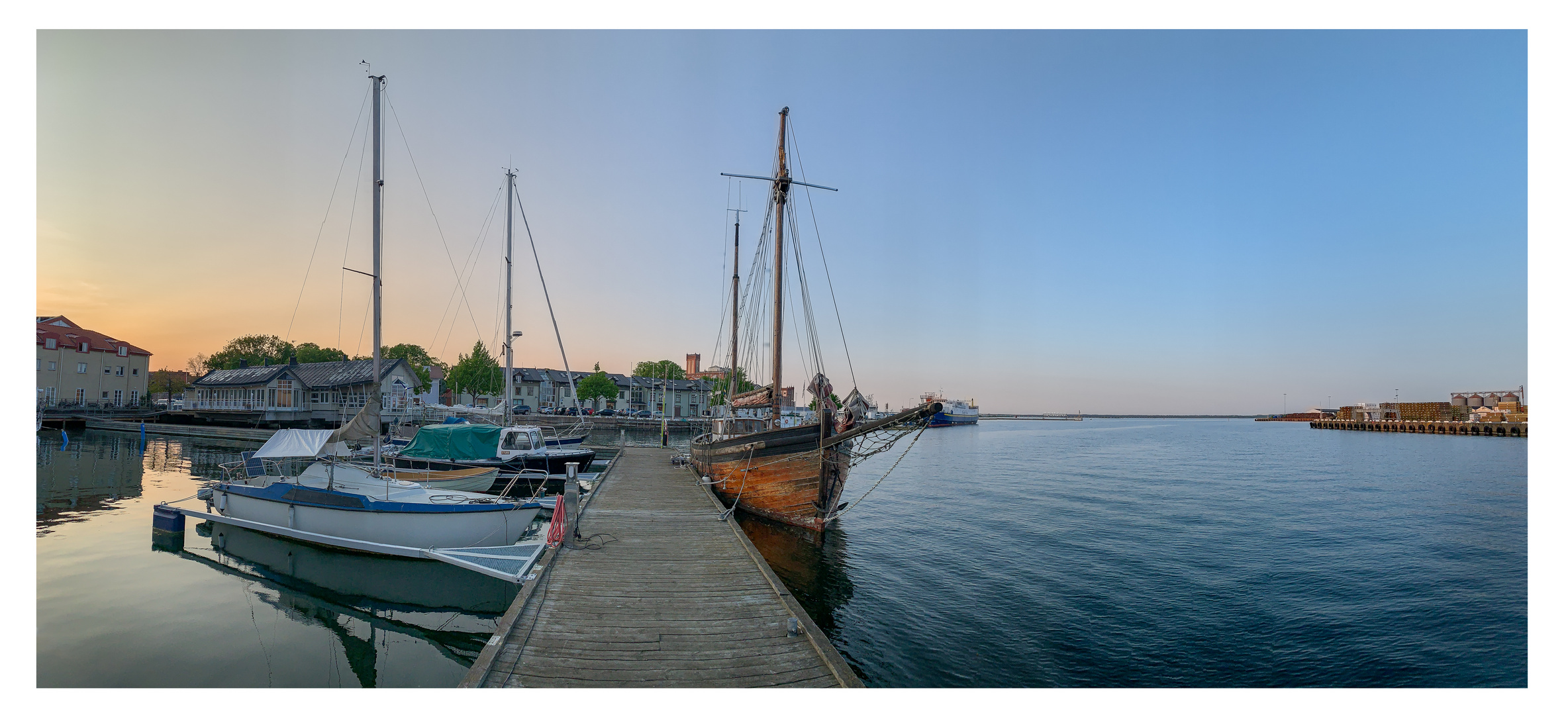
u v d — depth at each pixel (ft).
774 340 72.33
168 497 72.49
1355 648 35.68
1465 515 76.95
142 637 33.40
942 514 77.51
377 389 54.34
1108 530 67.51
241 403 187.62
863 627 38.63
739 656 23.47
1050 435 336.70
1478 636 37.22
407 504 45.60
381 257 55.26
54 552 48.52
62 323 197.57
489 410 164.66
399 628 36.52
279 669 30.81
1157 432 392.27
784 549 56.90
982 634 37.55
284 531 47.98
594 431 224.94
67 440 132.98
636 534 43.68
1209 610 41.75
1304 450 204.54
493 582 43.60
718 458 71.77
